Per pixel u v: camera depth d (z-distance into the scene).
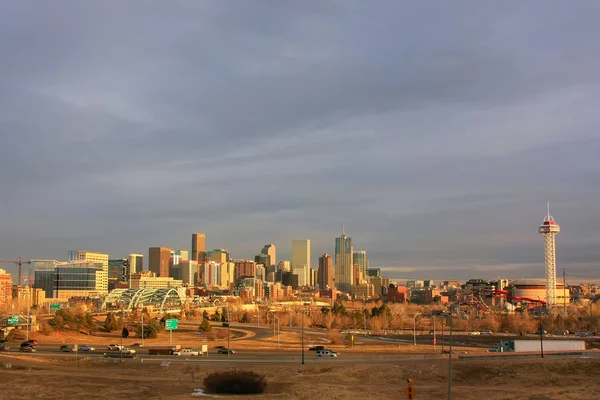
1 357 151.62
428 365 138.38
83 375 126.38
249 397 103.69
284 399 102.31
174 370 138.25
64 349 184.12
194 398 102.12
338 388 113.38
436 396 108.19
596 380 128.38
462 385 124.12
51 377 121.69
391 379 127.19
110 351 174.25
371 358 159.12
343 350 199.25
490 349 199.25
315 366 141.62
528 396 108.94
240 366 144.50
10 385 111.25
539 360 141.50
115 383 117.44
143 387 113.31
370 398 103.94
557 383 125.38
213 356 172.00
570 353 159.25
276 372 135.38
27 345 186.38
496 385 123.94
